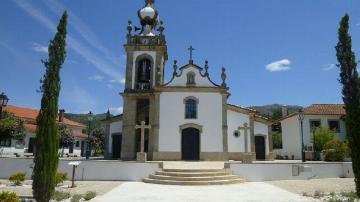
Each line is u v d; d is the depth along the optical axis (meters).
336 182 21.48
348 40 13.21
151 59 35.25
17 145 48.06
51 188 12.76
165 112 32.28
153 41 35.69
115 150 35.84
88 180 22.16
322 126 43.19
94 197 15.01
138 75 35.31
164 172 21.81
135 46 35.31
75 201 13.66
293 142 47.66
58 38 13.77
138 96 33.91
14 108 59.09
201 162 28.19
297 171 23.42
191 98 32.44
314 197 15.31
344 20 13.41
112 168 22.38
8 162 22.19
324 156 33.50
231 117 33.53
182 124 32.00
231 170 22.72
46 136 12.91
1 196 12.33
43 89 13.28
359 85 12.74
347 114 12.88
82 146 67.00
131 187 18.78
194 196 15.56
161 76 35.19
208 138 31.72
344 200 14.38
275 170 23.08
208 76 33.00
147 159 31.77
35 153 12.87
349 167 24.50
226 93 32.44
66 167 22.31
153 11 37.94
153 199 14.59
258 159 35.12
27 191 16.31
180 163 26.69
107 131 36.44
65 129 49.84
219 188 18.72
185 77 33.06
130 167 22.42
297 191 17.45
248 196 15.64
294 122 47.50
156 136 31.75
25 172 21.97
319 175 23.83
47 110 13.11
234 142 33.09
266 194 16.33
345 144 31.77
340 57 13.24
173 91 32.62
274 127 69.12
